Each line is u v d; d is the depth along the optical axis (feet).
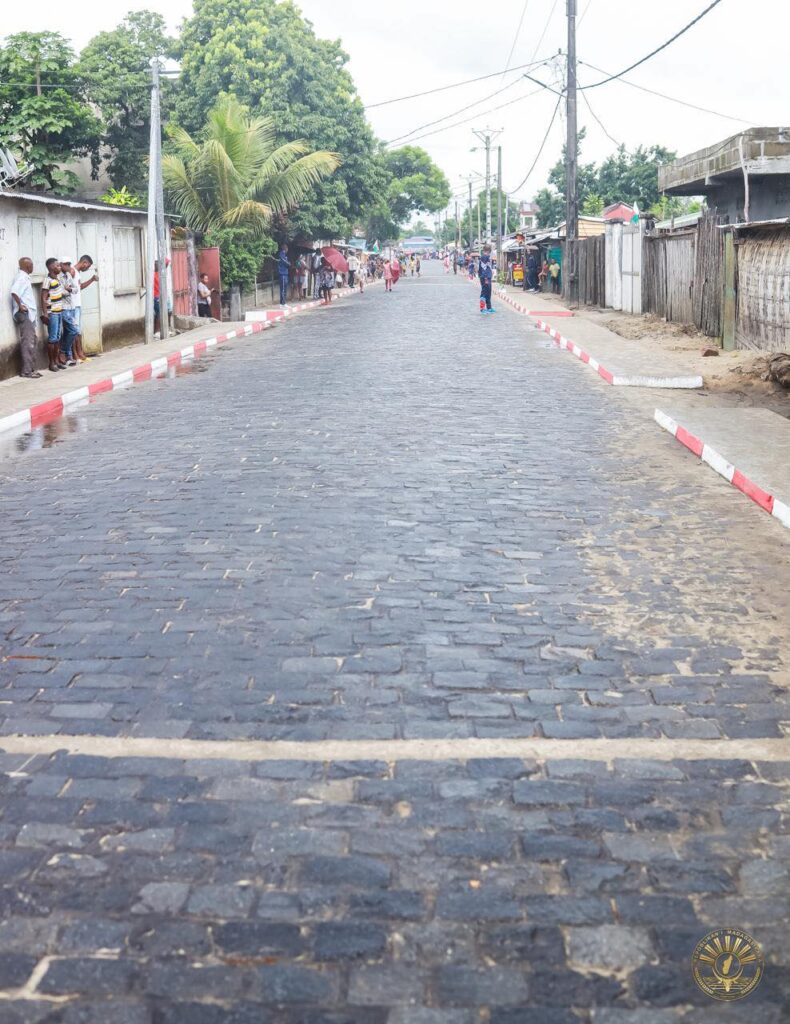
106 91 117.29
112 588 20.16
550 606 19.04
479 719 14.44
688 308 76.02
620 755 13.39
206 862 11.05
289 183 114.83
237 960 9.53
